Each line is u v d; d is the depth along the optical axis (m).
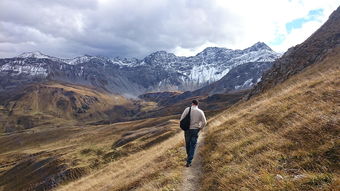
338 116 10.73
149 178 15.09
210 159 13.67
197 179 12.25
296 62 71.38
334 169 7.99
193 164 14.44
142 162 23.72
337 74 17.08
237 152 12.72
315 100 13.99
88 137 190.25
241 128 15.95
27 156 167.00
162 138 65.25
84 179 37.09
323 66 46.62
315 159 8.89
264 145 11.80
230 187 9.55
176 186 11.96
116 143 97.25
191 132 14.33
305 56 71.19
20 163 123.81
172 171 14.30
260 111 17.55
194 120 14.29
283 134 11.94
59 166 80.88
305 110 13.23
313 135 10.42
